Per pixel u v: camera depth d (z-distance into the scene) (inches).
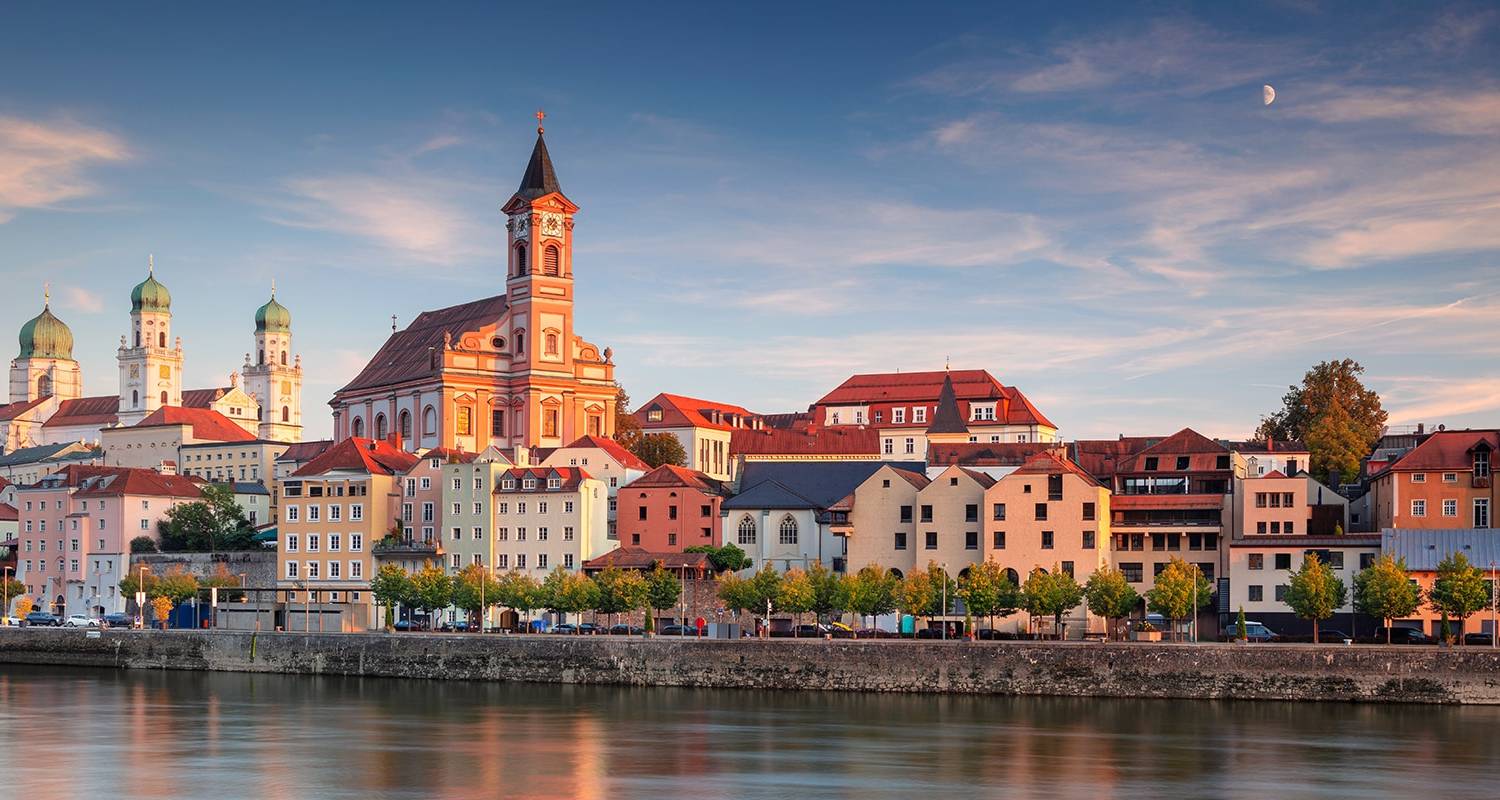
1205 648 6963.6
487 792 5039.4
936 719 6486.2
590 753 5718.5
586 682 7839.6
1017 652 7185.0
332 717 6712.6
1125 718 6461.6
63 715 6850.4
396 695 7514.8
